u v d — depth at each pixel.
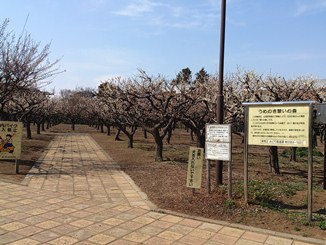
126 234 5.07
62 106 53.75
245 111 6.31
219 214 5.99
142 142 27.22
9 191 7.83
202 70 34.66
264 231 5.18
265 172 11.84
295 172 12.70
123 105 16.62
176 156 16.55
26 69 13.25
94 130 52.97
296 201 7.46
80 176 10.24
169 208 6.45
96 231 5.18
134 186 8.71
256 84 12.79
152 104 13.58
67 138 31.47
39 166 12.20
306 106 5.61
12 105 24.72
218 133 6.82
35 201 6.93
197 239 4.89
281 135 5.87
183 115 14.15
